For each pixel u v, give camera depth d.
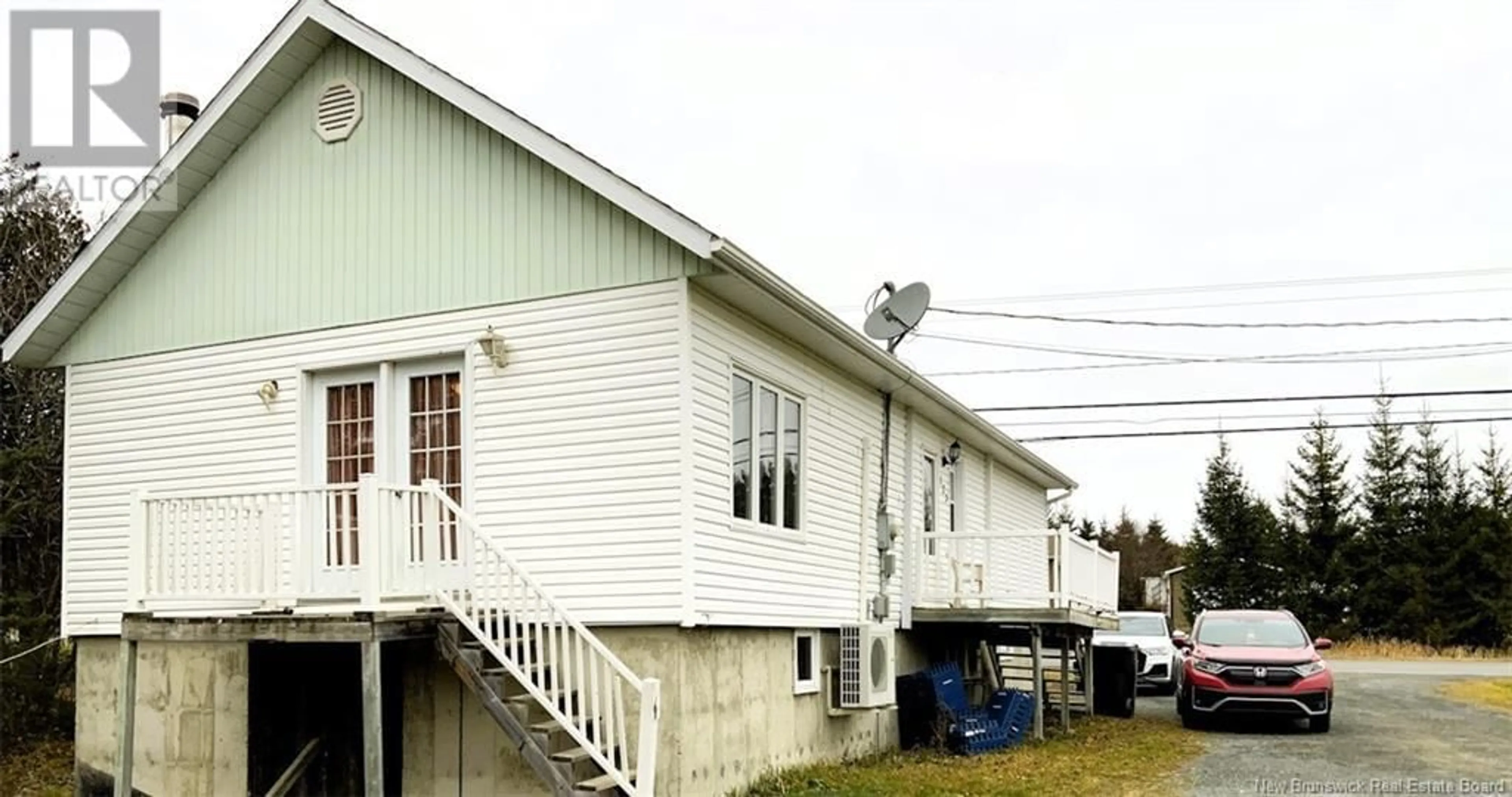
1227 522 45.28
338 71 12.16
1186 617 46.12
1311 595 43.69
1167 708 20.64
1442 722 17.50
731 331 11.20
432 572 9.66
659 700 9.54
